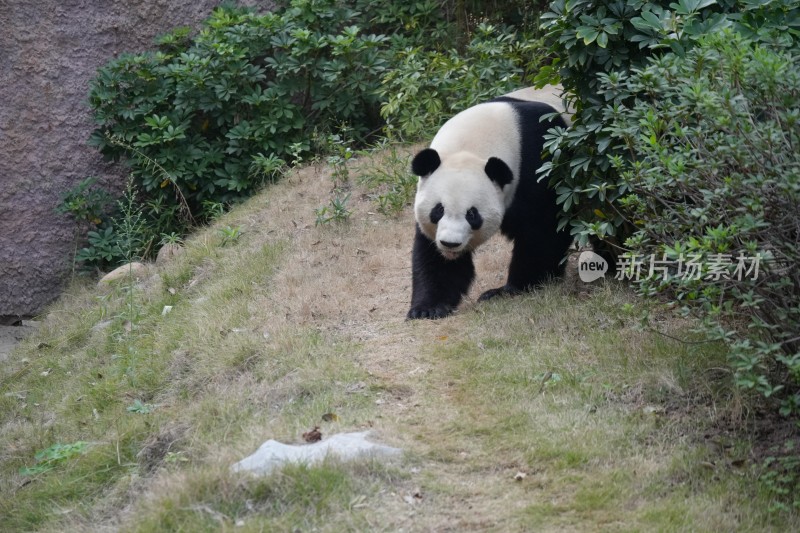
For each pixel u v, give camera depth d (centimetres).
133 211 1146
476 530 420
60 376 780
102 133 1130
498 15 1145
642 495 442
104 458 563
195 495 454
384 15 1170
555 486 452
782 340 467
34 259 1170
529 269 696
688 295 470
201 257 913
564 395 534
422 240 680
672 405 514
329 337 652
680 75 496
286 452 480
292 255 845
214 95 1114
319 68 1116
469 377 565
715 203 471
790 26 539
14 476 600
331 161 980
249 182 1098
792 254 441
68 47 1164
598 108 620
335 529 421
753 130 438
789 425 481
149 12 1185
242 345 659
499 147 673
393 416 522
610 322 610
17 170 1157
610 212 648
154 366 693
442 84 1043
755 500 431
